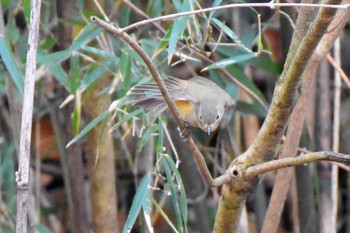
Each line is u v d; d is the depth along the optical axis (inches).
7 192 401.1
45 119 471.5
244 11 393.7
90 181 355.9
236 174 243.3
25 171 234.7
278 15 352.8
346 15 261.9
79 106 307.6
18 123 360.8
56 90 397.4
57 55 309.3
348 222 427.5
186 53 354.9
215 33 366.6
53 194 481.7
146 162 369.7
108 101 343.6
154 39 338.6
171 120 378.6
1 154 413.1
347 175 451.8
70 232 465.1
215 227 258.7
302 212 355.3
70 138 367.2
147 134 276.5
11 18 334.0
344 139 451.2
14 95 356.5
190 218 428.8
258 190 397.4
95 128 346.6
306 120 358.6
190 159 384.8
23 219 233.6
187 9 264.4
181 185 259.4
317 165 387.5
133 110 305.1
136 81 321.1
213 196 432.5
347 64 468.8
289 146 278.4
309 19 240.5
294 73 227.6
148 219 255.4
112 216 358.9
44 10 356.2
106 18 305.7
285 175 283.0
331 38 266.5
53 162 489.4
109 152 353.1
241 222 377.7
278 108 235.8
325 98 387.2
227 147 395.5
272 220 285.0
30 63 238.7
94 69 319.0
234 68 348.2
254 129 405.7
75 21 331.9
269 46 378.9
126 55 301.4
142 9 388.5
